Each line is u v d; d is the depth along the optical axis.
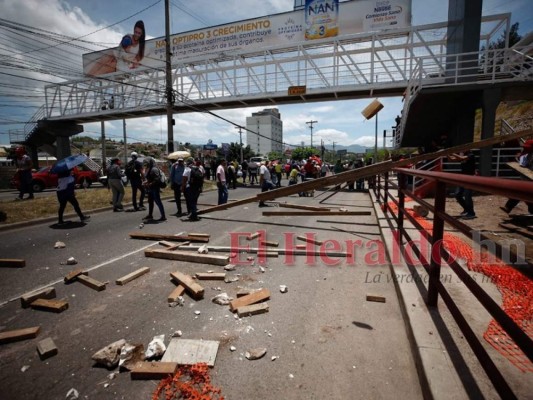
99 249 5.34
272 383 2.03
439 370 1.80
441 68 13.19
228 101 21.19
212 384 2.03
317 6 19.38
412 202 8.78
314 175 16.45
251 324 2.79
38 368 2.25
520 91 11.42
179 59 23.98
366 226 7.03
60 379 2.13
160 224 7.57
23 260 4.45
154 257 4.87
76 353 2.42
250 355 2.29
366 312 2.98
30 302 3.23
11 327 2.83
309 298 3.32
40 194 16.30
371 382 2.02
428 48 16.95
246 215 8.82
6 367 2.27
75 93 28.05
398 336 2.55
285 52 20.81
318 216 8.45
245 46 21.59
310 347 2.42
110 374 2.17
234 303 3.10
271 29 20.73
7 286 3.78
